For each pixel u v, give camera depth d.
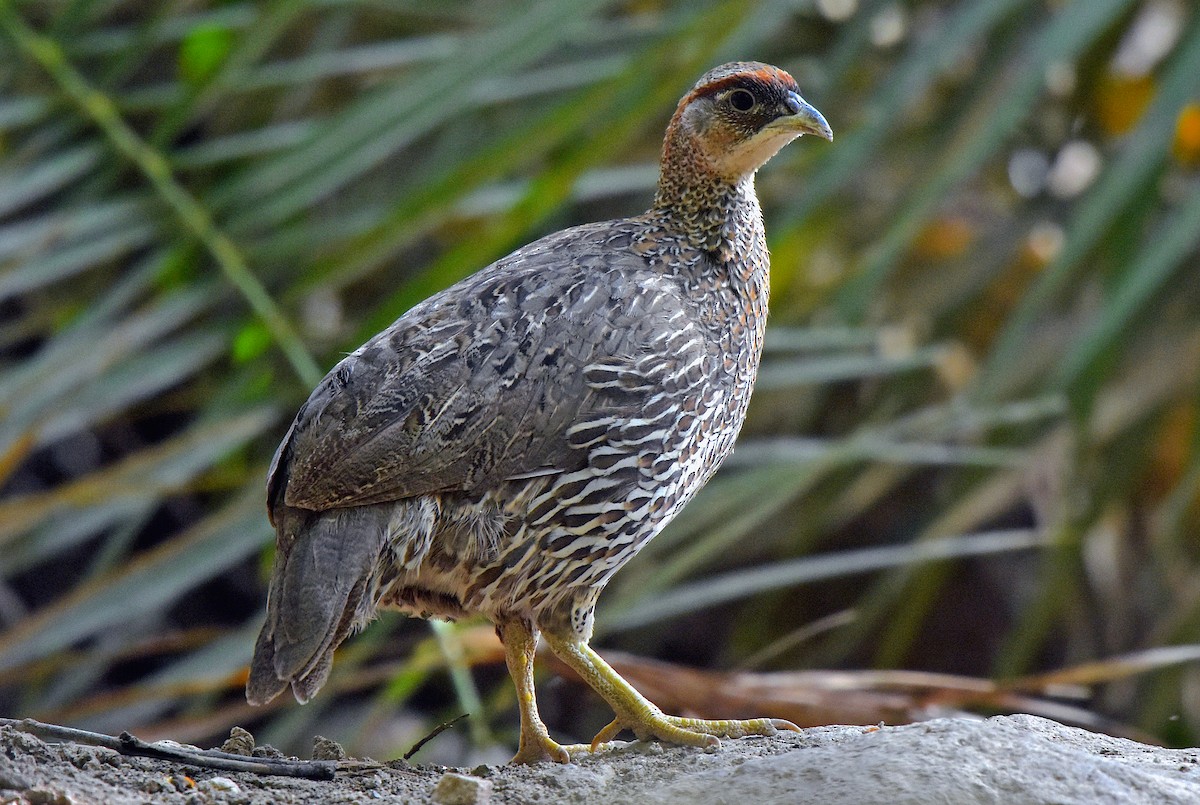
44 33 11.40
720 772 6.93
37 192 10.59
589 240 8.58
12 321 14.25
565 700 16.84
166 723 9.46
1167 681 13.59
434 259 15.27
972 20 11.84
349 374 7.60
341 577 7.21
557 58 11.84
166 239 10.65
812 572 10.66
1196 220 11.20
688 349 8.09
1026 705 9.82
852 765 6.68
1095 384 11.26
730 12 10.94
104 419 12.79
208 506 15.52
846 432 13.69
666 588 12.10
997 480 12.78
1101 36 14.21
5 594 16.95
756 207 8.96
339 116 10.82
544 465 7.65
